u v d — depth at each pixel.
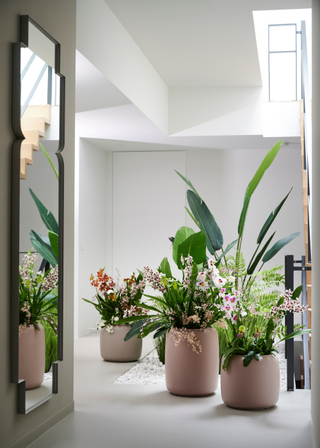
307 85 5.70
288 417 2.97
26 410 2.47
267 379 3.09
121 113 5.31
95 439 2.60
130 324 4.73
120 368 4.42
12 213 2.41
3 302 2.32
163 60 5.43
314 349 2.81
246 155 7.53
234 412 3.07
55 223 2.89
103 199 7.64
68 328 3.07
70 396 3.09
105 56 4.13
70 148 3.13
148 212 7.69
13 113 2.41
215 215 7.55
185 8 4.14
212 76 5.95
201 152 7.63
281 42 6.73
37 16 2.67
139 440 2.59
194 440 2.59
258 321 3.76
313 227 3.06
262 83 6.21
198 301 3.49
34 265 2.60
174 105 6.44
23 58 2.46
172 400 3.35
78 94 4.65
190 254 3.60
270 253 3.79
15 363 2.37
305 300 4.25
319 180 2.66
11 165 2.42
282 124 6.46
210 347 3.46
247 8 4.09
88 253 6.91
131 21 4.46
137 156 7.74
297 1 3.92
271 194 7.42
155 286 3.52
